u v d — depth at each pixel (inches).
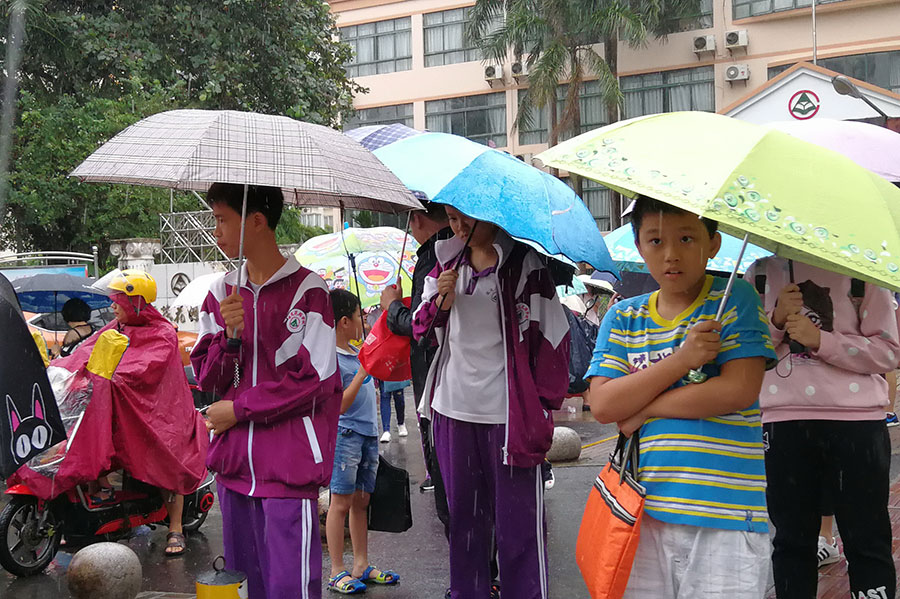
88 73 826.2
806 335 138.9
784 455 148.2
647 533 114.2
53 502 231.5
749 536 109.8
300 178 123.7
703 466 111.0
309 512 137.6
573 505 279.4
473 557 160.1
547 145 1264.8
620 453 119.7
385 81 1354.6
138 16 822.5
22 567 226.1
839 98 692.1
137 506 242.8
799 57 1135.0
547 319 156.6
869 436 142.6
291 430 137.8
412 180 161.0
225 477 141.1
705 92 1178.6
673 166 102.6
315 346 139.5
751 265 155.0
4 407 123.3
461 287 160.1
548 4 1045.8
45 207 761.0
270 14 834.8
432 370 164.2
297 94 856.3
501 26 1255.5
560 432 346.9
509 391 153.2
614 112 1072.2
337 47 948.0
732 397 110.5
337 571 205.6
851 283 144.0
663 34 1168.2
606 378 119.4
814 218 97.0
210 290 146.9
